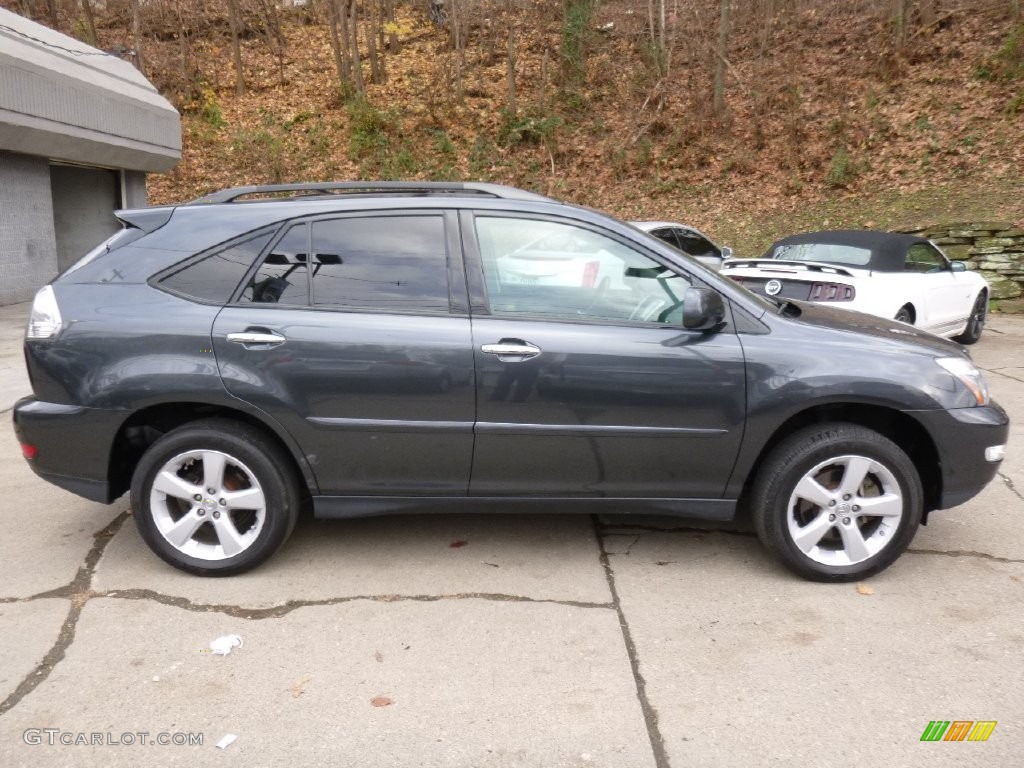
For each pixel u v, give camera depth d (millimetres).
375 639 3156
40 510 4480
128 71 17641
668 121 22062
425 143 22734
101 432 3510
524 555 3928
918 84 20281
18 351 9242
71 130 14281
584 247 3600
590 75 24500
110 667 2955
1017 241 12828
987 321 11992
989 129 18016
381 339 3453
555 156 22016
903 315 7984
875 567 3592
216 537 3742
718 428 3512
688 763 2461
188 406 3684
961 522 4332
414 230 3607
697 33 24500
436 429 3492
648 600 3479
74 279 3625
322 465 3549
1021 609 3395
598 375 3461
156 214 3713
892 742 2553
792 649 3086
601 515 4441
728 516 3676
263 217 3623
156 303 3527
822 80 21891
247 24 28406
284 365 3447
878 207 16875
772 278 7422
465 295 3537
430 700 2771
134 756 2484
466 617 3328
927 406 3494
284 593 3523
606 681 2883
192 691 2818
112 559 3846
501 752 2510
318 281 3557
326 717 2682
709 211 18859
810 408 3713
